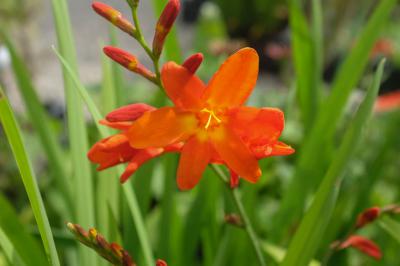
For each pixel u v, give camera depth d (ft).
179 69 0.91
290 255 1.07
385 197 1.88
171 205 1.38
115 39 1.36
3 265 1.35
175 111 0.91
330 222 1.49
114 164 0.93
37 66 3.34
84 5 4.72
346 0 2.29
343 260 1.52
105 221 1.22
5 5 2.66
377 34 1.30
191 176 0.92
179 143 0.96
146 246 1.14
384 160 1.55
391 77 3.22
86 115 2.50
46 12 4.24
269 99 2.30
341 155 1.02
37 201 0.90
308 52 1.44
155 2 1.25
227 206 1.39
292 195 1.41
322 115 1.34
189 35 4.36
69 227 0.93
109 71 1.33
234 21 3.97
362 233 1.67
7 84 2.72
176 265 1.46
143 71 0.96
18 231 1.09
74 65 1.22
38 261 1.09
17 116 2.32
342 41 2.96
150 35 4.12
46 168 2.20
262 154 0.91
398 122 1.65
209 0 4.35
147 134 0.90
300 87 1.47
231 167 0.91
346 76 1.32
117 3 4.58
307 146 1.37
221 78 0.91
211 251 1.48
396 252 1.51
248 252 1.43
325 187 1.03
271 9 3.86
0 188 2.22
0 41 2.32
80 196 1.18
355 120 1.02
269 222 1.79
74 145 1.19
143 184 1.34
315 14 1.44
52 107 3.03
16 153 0.88
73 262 1.38
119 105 1.38
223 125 0.92
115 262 0.93
